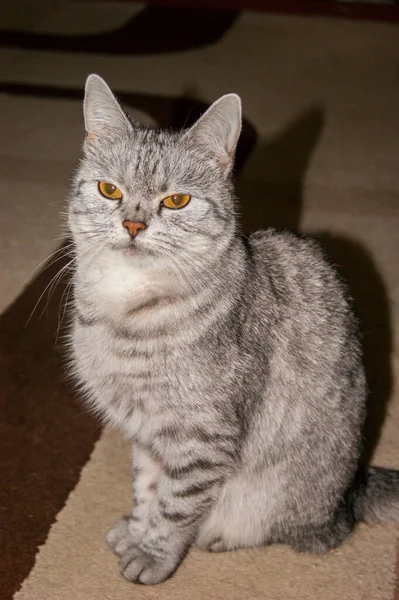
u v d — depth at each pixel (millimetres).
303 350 886
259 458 892
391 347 1112
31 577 872
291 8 2203
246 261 876
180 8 2168
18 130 1527
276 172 1425
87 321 869
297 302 894
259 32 2064
